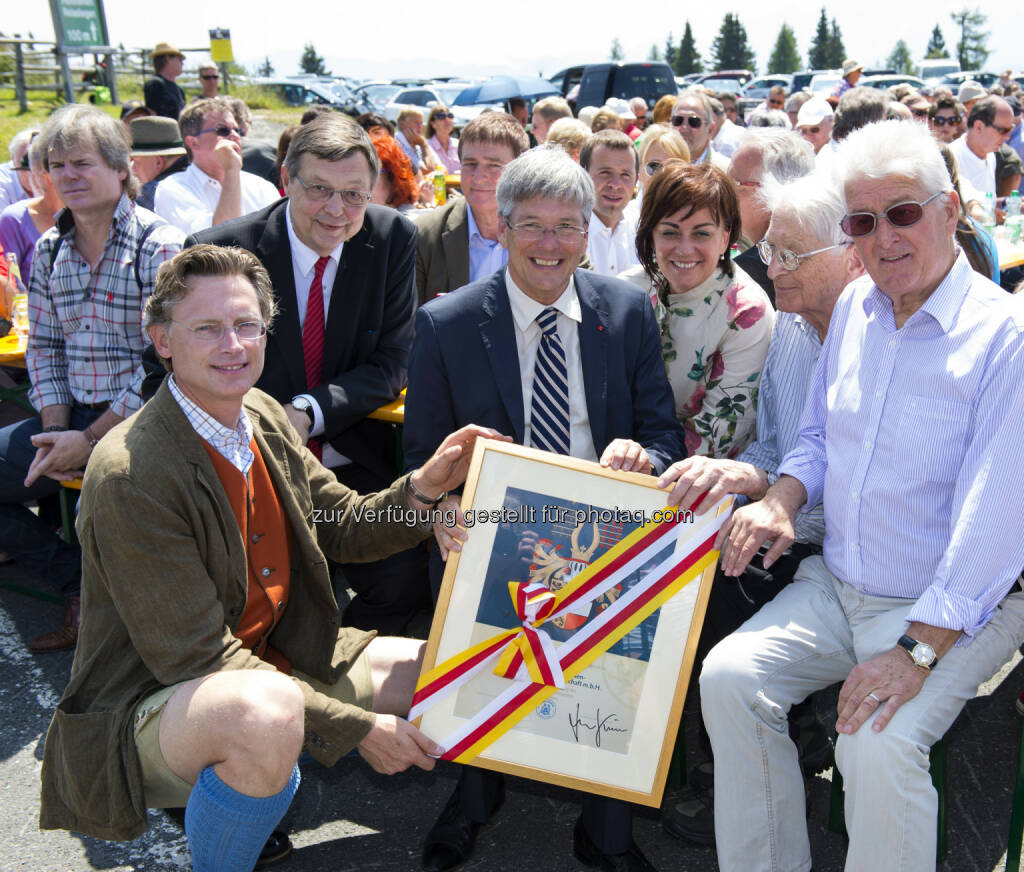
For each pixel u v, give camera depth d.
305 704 2.07
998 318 2.07
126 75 22.42
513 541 2.26
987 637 2.13
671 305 2.89
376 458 3.53
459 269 4.13
